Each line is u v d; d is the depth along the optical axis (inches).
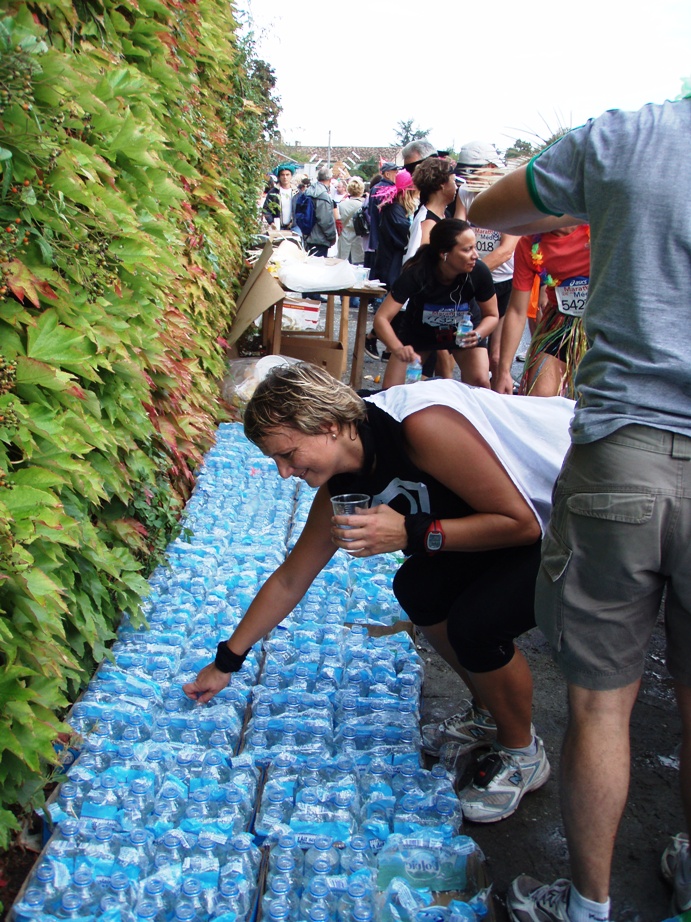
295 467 85.1
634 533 67.4
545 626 75.1
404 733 105.3
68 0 104.2
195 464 190.9
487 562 96.5
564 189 73.9
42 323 88.6
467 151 257.3
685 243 65.5
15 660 83.7
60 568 98.7
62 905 76.9
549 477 88.8
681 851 89.4
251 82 326.6
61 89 94.7
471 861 86.1
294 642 125.3
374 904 80.4
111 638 118.4
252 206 335.6
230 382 256.4
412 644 130.5
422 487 90.6
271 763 97.7
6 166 84.1
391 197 315.3
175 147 172.2
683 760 75.8
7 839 79.9
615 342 69.1
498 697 95.0
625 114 70.3
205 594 140.0
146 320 121.8
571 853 74.8
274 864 83.4
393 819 91.8
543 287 198.2
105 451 103.8
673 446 66.4
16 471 86.2
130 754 95.0
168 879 80.1
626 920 86.7
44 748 81.4
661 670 135.0
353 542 86.7
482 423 86.1
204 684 104.2
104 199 104.1
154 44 147.1
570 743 74.4
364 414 86.5
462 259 207.8
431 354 288.5
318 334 344.2
